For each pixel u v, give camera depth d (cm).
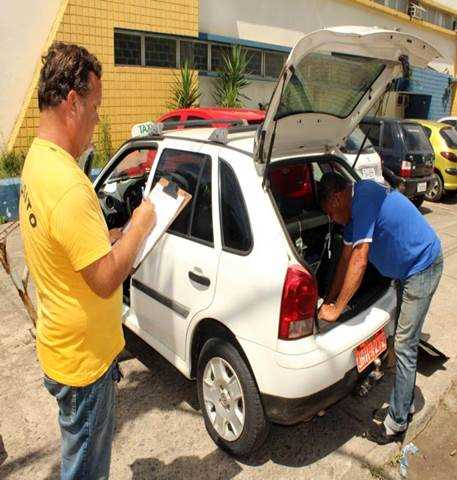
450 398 325
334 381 239
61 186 151
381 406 315
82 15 864
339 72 246
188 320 274
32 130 848
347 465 266
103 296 161
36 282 172
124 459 272
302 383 228
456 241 680
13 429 295
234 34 1138
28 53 842
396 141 809
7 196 731
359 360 250
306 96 246
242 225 248
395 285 285
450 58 2019
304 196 331
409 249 253
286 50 1251
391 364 332
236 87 1071
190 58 1077
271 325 230
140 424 299
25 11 825
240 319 242
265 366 234
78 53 157
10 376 346
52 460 272
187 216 282
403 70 255
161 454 275
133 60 977
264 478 257
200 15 1064
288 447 279
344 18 1417
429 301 260
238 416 257
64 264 161
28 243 166
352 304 274
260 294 233
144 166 381
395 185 792
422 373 349
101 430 187
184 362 288
